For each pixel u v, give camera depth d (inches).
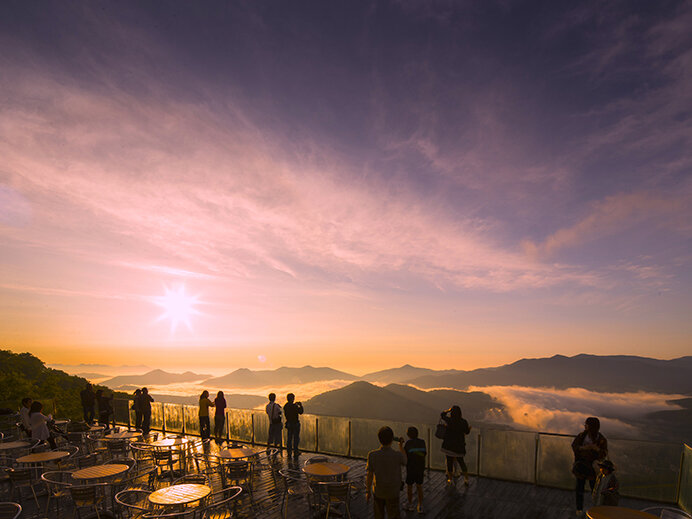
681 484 294.2
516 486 337.1
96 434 467.5
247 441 498.9
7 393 1407.5
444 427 346.9
